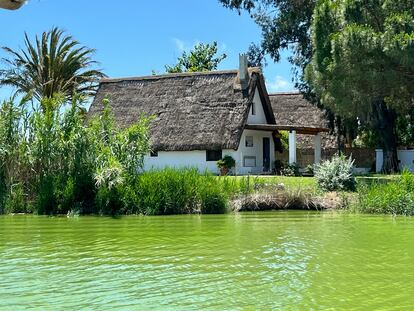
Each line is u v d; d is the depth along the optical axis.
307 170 32.34
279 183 23.80
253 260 10.90
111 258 11.35
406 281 9.04
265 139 37.34
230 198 21.17
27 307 7.73
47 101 22.73
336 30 25.86
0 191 22.05
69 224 17.59
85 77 48.28
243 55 34.44
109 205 20.88
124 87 37.19
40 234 15.22
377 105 34.28
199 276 9.55
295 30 39.78
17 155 22.34
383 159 36.19
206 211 20.48
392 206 19.56
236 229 15.60
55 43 46.81
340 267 10.15
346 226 15.99
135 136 22.48
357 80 24.58
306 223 16.83
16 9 2.69
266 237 13.93
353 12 25.09
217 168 32.78
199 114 33.84
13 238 14.45
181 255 11.56
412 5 24.64
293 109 44.75
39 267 10.49
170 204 20.58
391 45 22.53
